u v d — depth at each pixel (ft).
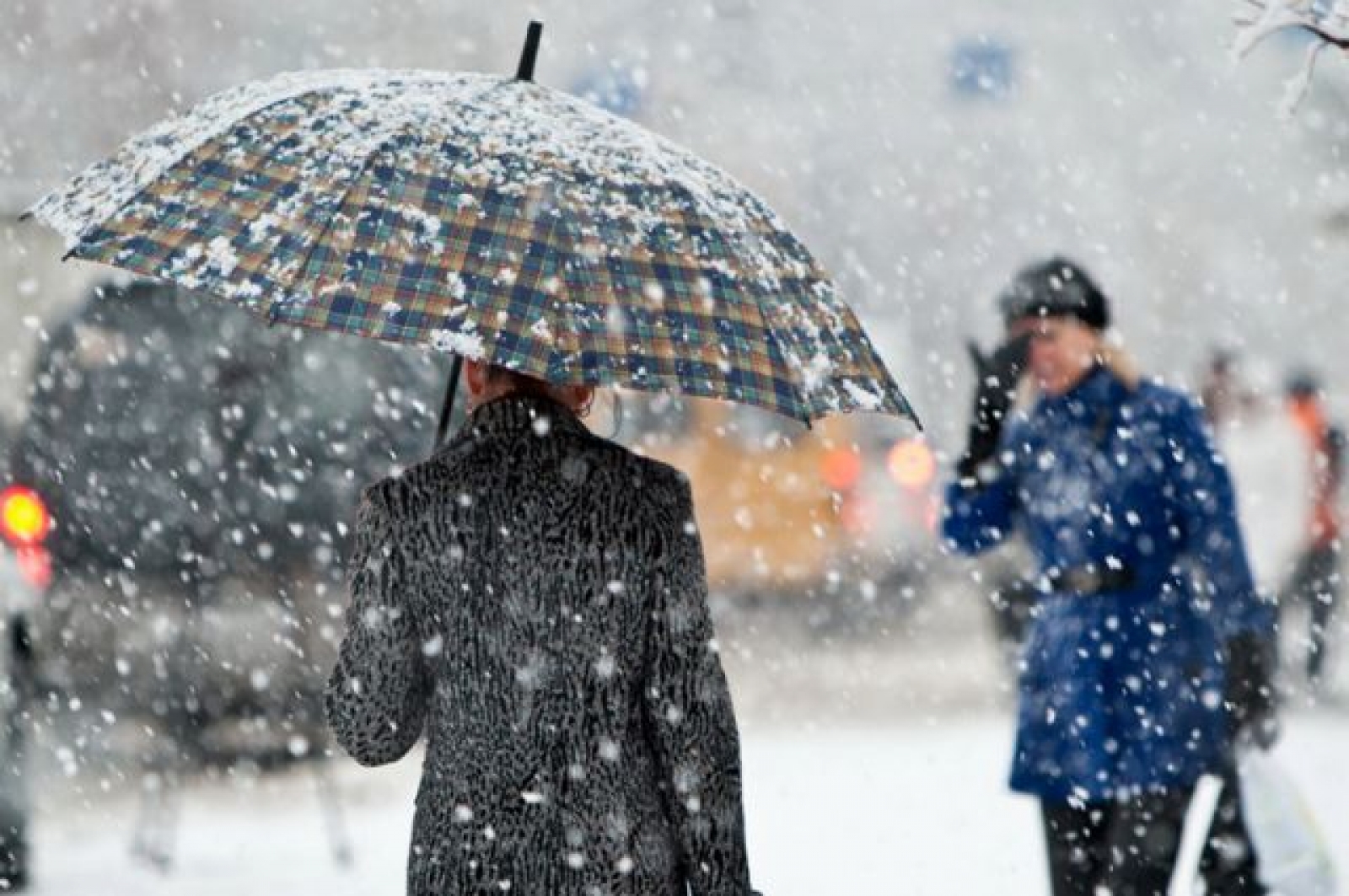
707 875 40.60
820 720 133.28
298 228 40.73
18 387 108.37
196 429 100.01
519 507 40.52
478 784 40.14
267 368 100.99
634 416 173.47
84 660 97.50
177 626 98.12
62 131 258.16
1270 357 301.84
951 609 170.81
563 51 290.35
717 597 172.65
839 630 168.76
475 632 40.37
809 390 42.16
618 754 40.27
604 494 40.81
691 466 173.47
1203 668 61.46
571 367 39.60
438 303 39.88
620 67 248.93
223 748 98.73
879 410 43.62
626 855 39.96
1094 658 61.67
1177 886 81.20
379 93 43.01
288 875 87.97
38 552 94.32
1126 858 61.72
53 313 111.55
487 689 40.29
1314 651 143.84
